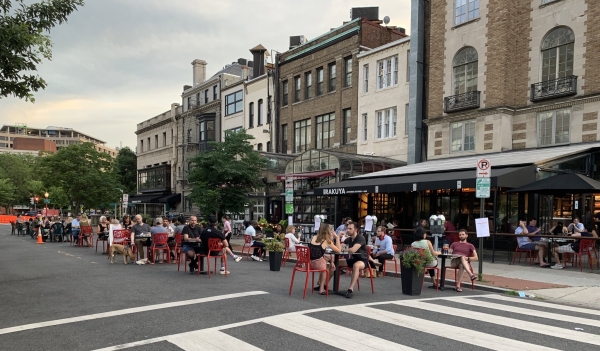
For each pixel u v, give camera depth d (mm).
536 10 18703
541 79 18500
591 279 11609
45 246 22859
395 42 24578
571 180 13469
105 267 13945
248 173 23078
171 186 47812
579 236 12938
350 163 23125
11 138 175875
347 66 28062
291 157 30047
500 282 11086
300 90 31438
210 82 41469
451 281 11258
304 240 24234
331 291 9648
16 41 8734
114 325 6656
